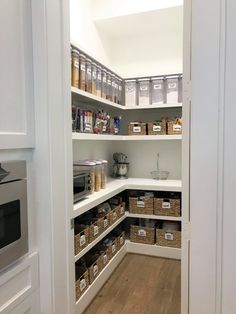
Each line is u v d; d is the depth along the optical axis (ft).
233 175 3.47
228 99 3.43
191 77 3.57
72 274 4.99
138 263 9.07
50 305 4.37
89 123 7.38
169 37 9.96
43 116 4.18
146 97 9.54
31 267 4.19
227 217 3.53
